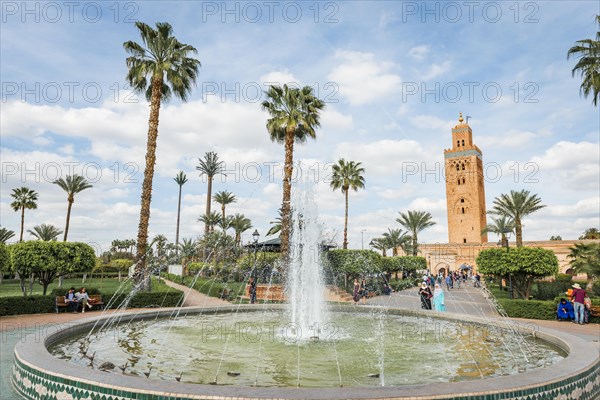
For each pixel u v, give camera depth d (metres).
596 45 22.17
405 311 13.37
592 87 22.89
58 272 17.19
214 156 51.44
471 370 6.11
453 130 70.69
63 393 4.31
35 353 5.37
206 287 25.91
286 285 21.98
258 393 3.71
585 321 13.23
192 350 7.39
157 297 16.56
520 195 35.16
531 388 4.11
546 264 19.09
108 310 15.48
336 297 22.34
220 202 56.00
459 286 36.84
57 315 13.77
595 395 5.09
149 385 3.94
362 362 6.53
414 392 3.79
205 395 3.68
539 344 8.09
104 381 4.09
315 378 5.59
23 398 4.84
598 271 22.44
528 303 14.79
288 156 23.94
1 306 13.29
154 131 19.95
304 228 13.79
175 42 21.20
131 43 20.33
